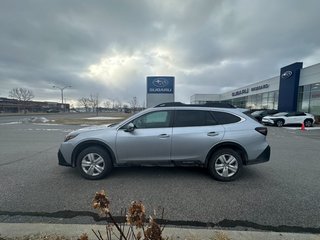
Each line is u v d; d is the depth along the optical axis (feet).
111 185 14.67
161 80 69.77
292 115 68.54
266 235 8.82
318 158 23.41
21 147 28.81
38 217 10.48
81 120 92.17
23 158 22.24
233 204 11.98
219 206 11.74
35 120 92.43
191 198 12.72
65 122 79.66
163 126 15.89
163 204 11.94
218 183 15.25
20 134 44.19
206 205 11.85
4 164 19.84
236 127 15.98
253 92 129.80
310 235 8.90
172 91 69.97
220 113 16.40
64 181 15.38
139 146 15.53
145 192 13.55
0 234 8.64
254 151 15.92
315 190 14.05
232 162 15.75
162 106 16.94
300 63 85.05
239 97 155.02
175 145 15.57
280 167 19.56
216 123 16.11
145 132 15.62
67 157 15.87
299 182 15.55
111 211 11.16
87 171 15.74
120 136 15.57
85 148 15.97
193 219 10.41
